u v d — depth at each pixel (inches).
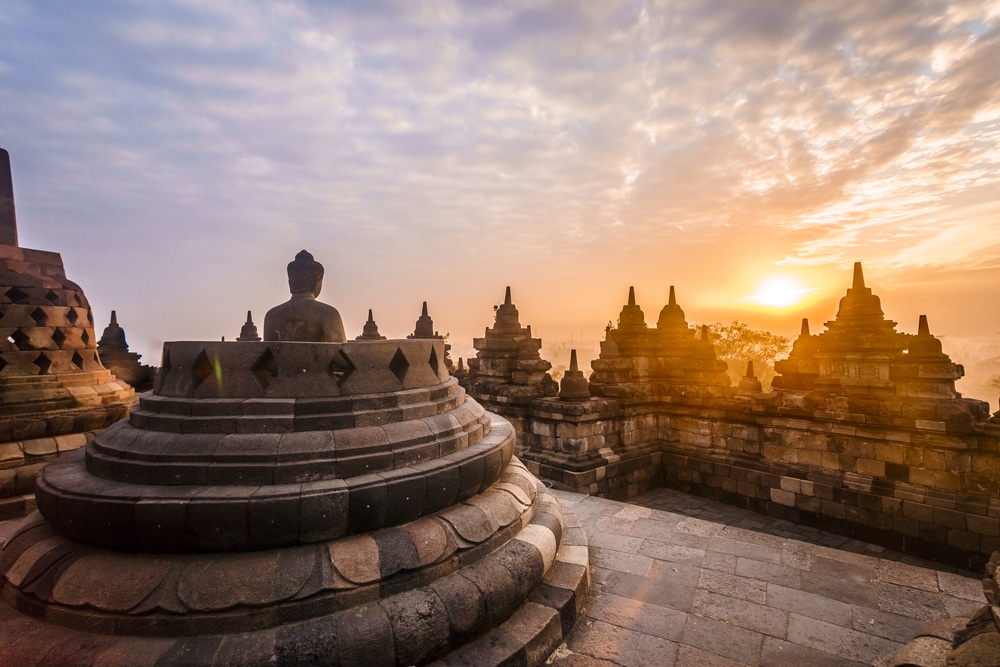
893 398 474.6
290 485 201.5
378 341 254.7
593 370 677.3
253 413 221.0
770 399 555.2
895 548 457.4
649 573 304.5
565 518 355.6
